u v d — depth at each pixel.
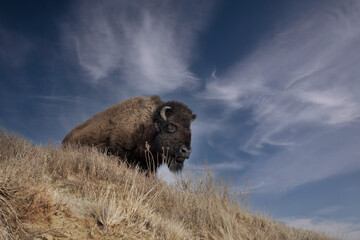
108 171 5.20
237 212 5.82
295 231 6.42
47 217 2.98
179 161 7.68
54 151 5.24
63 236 2.79
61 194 3.65
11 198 2.96
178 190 5.82
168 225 3.91
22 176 3.49
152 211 4.32
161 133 7.79
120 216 3.45
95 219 3.32
